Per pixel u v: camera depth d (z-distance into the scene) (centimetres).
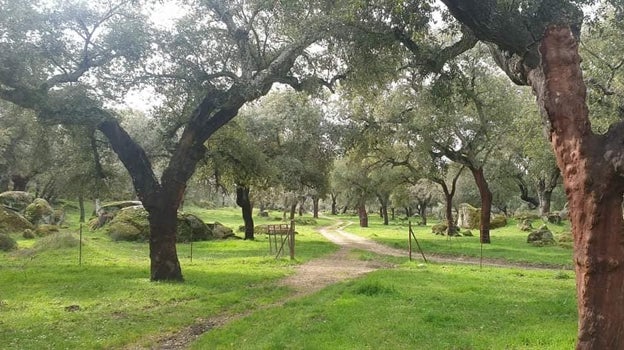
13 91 1570
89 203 7212
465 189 6900
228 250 3091
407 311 1168
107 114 1745
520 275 1938
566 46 741
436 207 9875
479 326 1030
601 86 1959
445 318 1091
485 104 3275
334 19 1491
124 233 3438
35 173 4634
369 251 3106
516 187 6619
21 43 1594
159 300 1467
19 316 1260
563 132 722
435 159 3888
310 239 4100
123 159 1795
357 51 1616
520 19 901
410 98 3416
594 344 670
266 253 2880
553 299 1354
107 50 1730
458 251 2988
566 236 3381
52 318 1241
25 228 3572
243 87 1755
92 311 1327
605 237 675
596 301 675
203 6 1869
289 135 4016
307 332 998
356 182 5959
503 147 3828
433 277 1795
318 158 3991
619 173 654
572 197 707
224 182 3575
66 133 1977
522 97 3534
